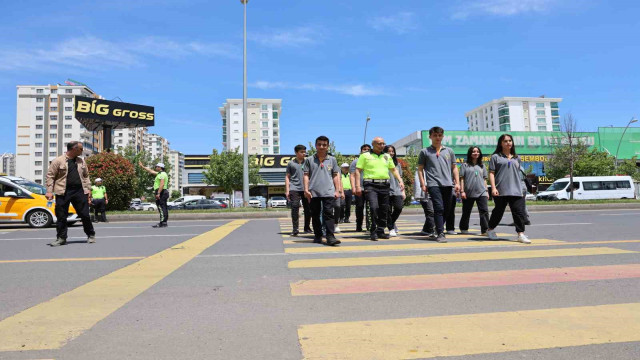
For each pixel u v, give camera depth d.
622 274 3.89
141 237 7.80
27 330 2.50
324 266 4.44
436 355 2.10
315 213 6.41
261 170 48.66
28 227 11.59
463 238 6.81
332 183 6.26
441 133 6.44
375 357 2.08
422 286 3.52
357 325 2.55
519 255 5.00
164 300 3.15
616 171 45.84
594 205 18.03
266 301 3.10
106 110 31.16
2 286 3.68
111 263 4.82
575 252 5.18
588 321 2.59
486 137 53.78
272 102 114.12
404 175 20.00
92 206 13.38
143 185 48.56
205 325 2.58
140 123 32.84
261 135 112.75
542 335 2.36
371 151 6.77
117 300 3.15
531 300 3.07
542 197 30.20
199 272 4.18
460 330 2.45
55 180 6.63
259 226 10.41
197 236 7.74
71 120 99.56
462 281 3.68
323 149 6.24
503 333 2.40
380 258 4.90
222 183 43.78
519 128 123.06
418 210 16.78
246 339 2.34
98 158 18.14
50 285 3.71
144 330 2.49
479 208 7.46
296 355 2.11
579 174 44.16
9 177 11.54
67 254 5.61
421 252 5.36
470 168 7.54
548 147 54.53
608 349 2.16
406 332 2.43
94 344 2.28
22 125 98.44
